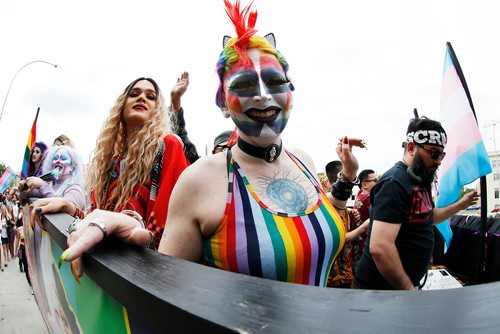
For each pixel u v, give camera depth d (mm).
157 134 1985
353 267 3414
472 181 2527
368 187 4066
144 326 698
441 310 438
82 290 1188
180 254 1245
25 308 4668
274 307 502
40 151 4094
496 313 409
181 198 1256
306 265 1182
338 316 455
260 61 1302
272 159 1348
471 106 2641
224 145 2723
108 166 2150
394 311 451
